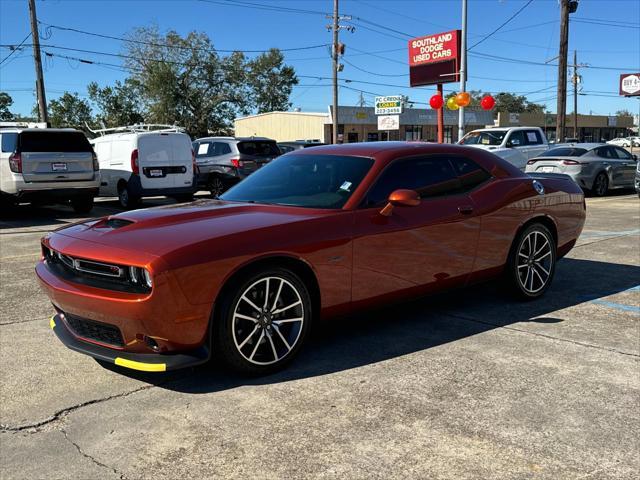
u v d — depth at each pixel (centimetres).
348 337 449
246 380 369
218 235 349
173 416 321
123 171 1416
